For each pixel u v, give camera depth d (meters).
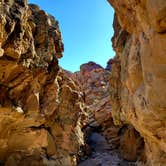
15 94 16.00
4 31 12.94
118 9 11.13
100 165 25.09
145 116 9.16
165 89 7.23
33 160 18.33
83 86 49.59
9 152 17.45
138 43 9.75
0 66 14.27
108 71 52.25
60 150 21.41
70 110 23.59
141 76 9.70
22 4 14.96
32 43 16.03
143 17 7.48
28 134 17.95
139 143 24.55
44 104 18.69
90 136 35.16
